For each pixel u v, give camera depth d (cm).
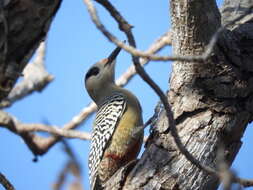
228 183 416
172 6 796
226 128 819
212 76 831
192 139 806
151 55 610
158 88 667
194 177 780
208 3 770
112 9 673
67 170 484
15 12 541
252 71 841
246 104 840
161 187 777
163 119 841
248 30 875
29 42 554
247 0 955
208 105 830
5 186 762
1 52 541
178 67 847
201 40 804
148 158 812
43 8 546
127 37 673
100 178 1238
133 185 791
